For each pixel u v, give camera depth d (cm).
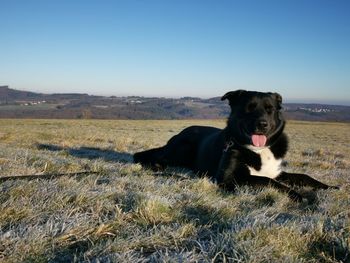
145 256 59
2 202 75
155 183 109
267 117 127
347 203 101
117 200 85
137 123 1137
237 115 134
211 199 91
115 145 289
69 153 205
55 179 97
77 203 79
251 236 65
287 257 57
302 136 783
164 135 544
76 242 61
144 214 75
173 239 65
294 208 99
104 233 66
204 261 56
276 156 132
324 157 298
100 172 120
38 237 58
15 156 154
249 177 120
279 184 116
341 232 69
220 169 129
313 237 68
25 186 84
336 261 60
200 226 73
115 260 53
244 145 129
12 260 52
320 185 130
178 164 167
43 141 298
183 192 99
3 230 62
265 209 88
